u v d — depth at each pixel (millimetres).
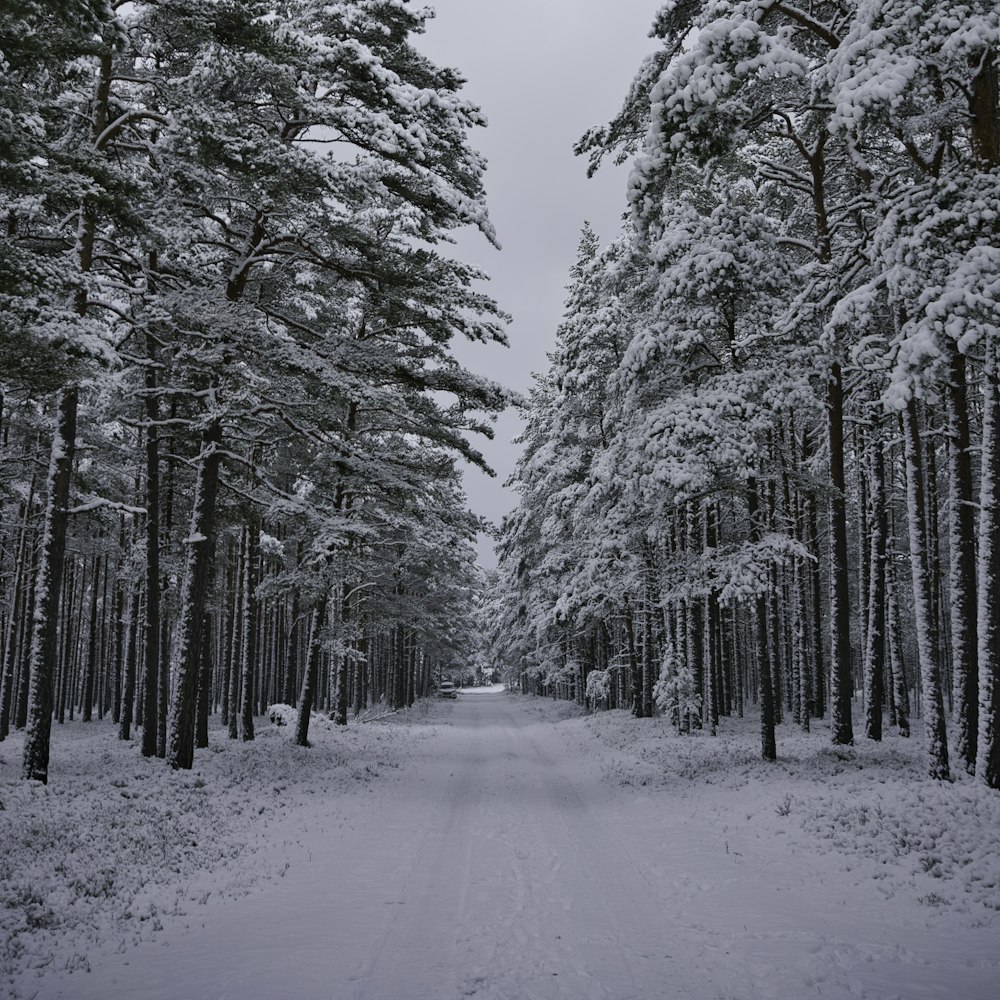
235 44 12711
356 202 14000
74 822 10578
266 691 39844
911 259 10125
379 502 24188
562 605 28500
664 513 19141
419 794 15922
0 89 8695
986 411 11406
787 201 19703
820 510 26312
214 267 17859
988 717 11148
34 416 22297
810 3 13086
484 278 17203
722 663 33219
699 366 16641
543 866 9867
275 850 10500
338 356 16359
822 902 8047
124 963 6363
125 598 34656
